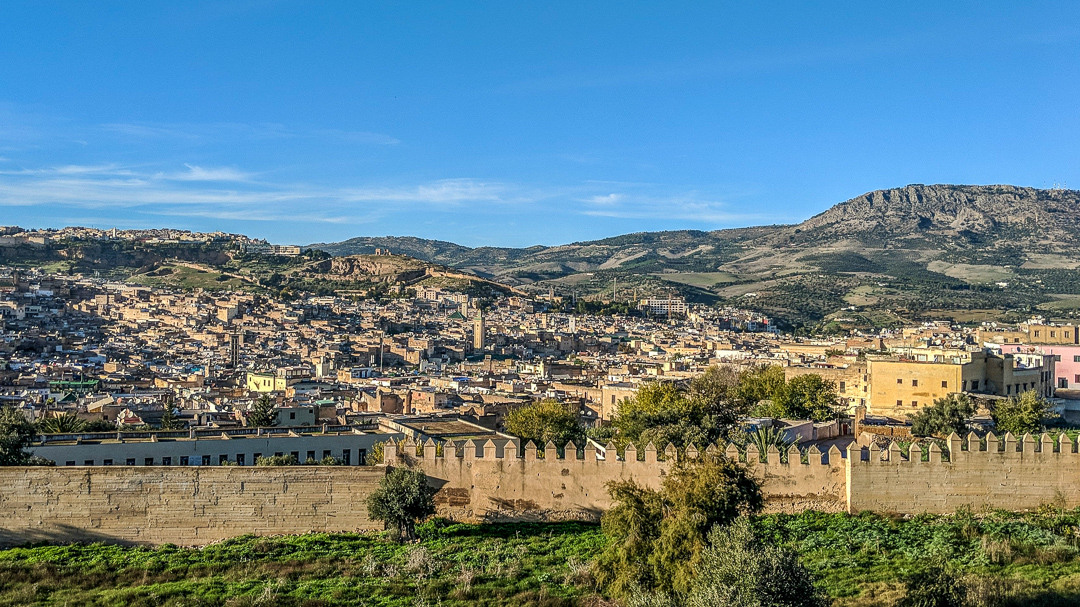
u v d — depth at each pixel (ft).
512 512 259.39
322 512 252.83
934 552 230.68
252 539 248.11
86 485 246.47
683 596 187.11
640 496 213.66
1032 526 243.81
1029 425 398.42
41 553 238.89
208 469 250.16
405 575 225.56
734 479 210.79
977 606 197.47
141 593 214.90
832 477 258.57
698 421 351.46
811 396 480.23
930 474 255.70
